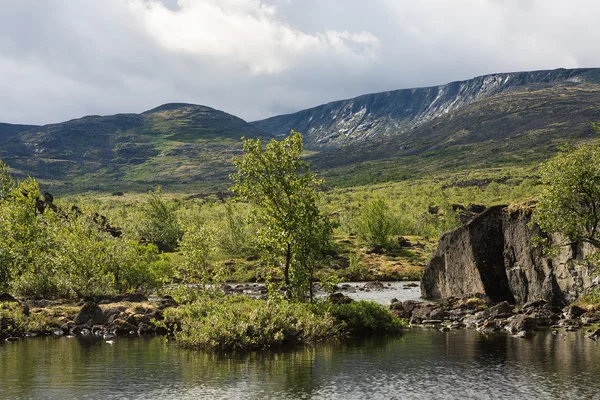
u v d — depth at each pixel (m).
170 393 22.92
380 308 40.00
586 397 21.53
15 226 59.78
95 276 52.28
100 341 35.62
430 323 42.94
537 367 26.44
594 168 38.03
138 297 51.69
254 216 40.41
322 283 40.66
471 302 49.84
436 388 23.25
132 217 121.06
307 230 39.47
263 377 25.48
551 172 39.72
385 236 109.00
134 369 27.25
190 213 151.00
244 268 88.62
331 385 23.98
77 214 80.00
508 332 37.44
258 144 39.97
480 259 53.50
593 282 41.44
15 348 33.06
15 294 51.81
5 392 23.14
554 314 41.00
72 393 22.97
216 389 23.50
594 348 30.47
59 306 46.19
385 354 30.45
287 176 39.88
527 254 48.69
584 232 39.16
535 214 42.00
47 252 57.34
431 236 129.00
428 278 62.56
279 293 39.41
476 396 21.98
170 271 61.41
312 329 35.16
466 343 33.31
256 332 33.22
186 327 34.78
